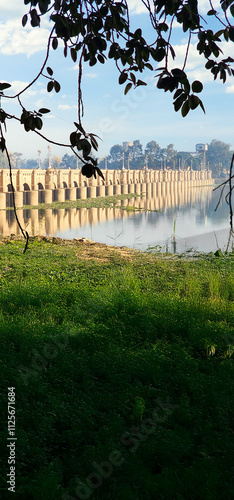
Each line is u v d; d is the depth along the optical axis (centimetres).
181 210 5378
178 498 317
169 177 12025
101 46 311
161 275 1184
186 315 769
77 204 6266
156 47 303
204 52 309
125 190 9488
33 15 281
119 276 1127
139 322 723
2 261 1313
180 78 264
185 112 271
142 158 14550
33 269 1218
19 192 5947
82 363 551
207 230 3102
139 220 4122
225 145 18012
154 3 302
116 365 548
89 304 825
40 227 3606
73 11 310
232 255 1554
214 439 398
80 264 1309
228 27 296
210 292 1014
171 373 536
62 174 7194
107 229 3394
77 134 250
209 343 639
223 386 503
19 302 858
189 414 441
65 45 313
